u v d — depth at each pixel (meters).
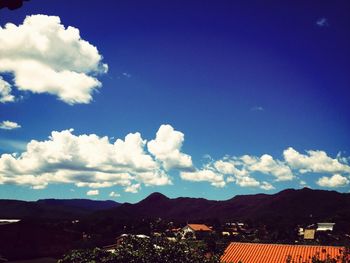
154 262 24.77
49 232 64.75
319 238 61.38
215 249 29.08
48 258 57.56
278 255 28.66
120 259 25.70
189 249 25.12
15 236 59.34
